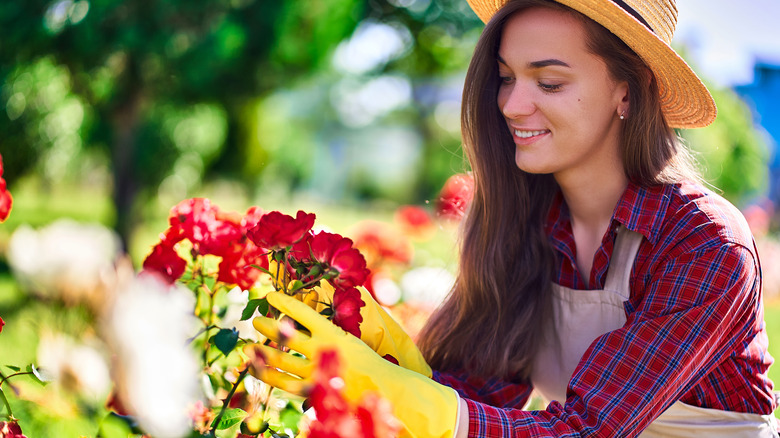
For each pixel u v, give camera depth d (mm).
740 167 10703
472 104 1710
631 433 1340
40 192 16734
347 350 1267
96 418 1110
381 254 4129
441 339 1857
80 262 1091
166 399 1074
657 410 1363
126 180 8422
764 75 16859
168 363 1064
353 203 28516
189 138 9672
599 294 1617
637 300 1545
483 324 1804
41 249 1128
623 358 1363
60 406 1229
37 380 1266
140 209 8953
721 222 1436
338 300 1315
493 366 1767
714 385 1537
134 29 6664
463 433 1274
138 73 7305
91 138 8445
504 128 1740
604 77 1506
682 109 1664
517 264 1781
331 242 1319
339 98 34062
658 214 1519
